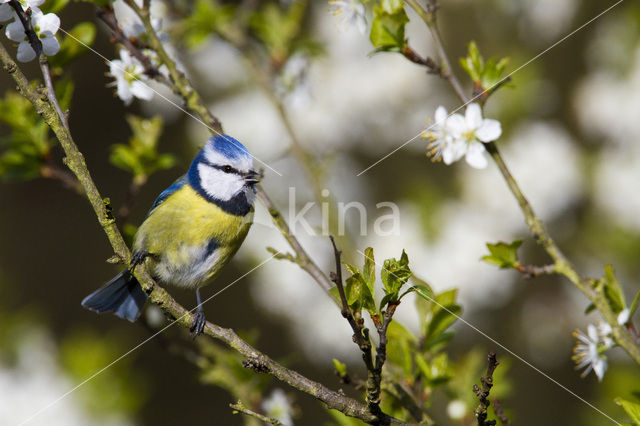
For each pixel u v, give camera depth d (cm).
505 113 1194
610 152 1262
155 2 988
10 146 816
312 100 1043
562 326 1278
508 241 1134
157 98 1164
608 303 637
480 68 671
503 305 1212
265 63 1088
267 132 1101
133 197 842
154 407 1445
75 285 1474
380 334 488
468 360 782
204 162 754
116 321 1476
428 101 1150
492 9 1222
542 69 1241
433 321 700
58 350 1074
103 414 1005
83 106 1480
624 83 1255
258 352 532
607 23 1273
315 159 1084
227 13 986
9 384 1009
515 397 1300
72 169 528
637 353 611
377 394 499
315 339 1124
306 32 1153
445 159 653
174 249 749
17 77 520
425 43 1149
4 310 1197
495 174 1165
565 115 1284
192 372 1500
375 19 654
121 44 766
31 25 559
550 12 1223
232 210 754
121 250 541
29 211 1505
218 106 1145
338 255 463
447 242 1084
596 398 1212
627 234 1230
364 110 1135
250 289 1390
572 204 1198
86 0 739
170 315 561
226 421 1467
